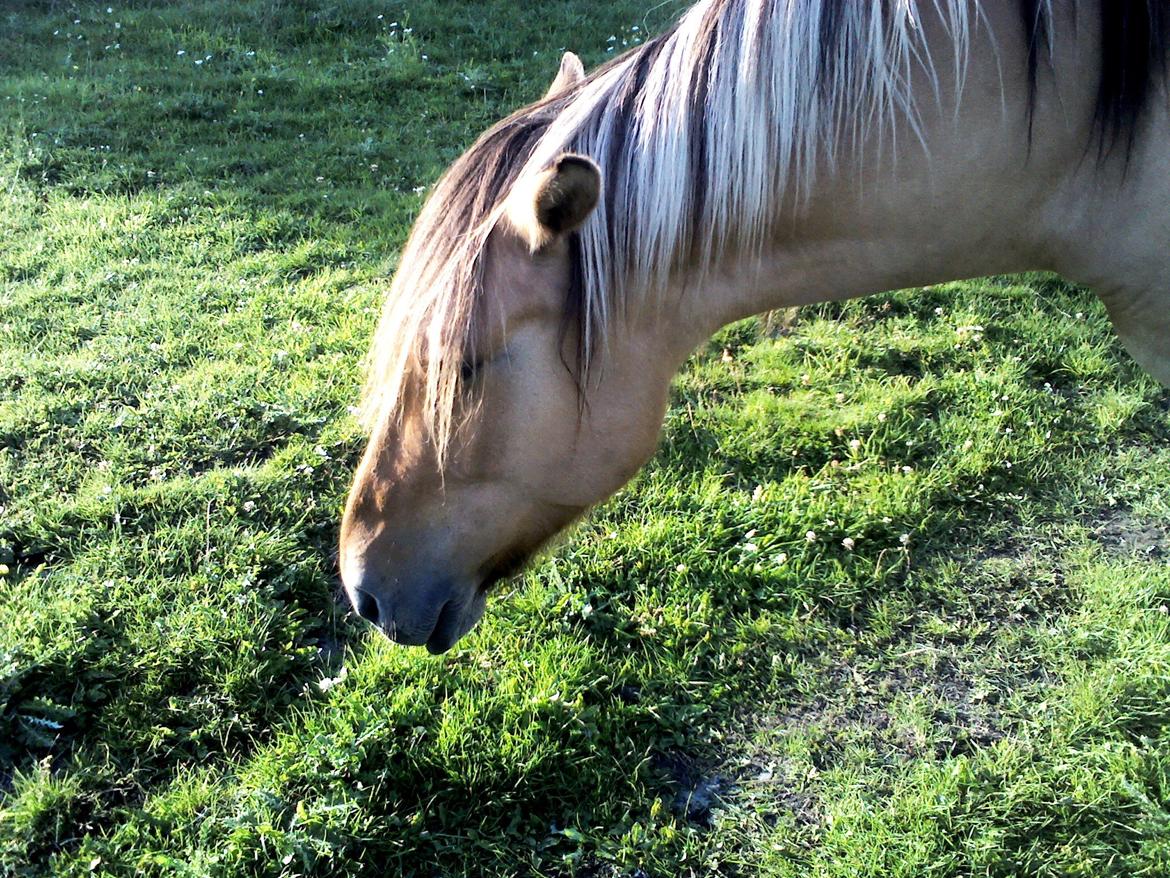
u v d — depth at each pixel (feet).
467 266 5.70
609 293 6.09
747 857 8.18
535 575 10.55
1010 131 6.05
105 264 16.58
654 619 10.19
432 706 9.22
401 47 25.85
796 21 5.88
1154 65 5.89
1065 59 5.94
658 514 11.40
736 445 12.48
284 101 23.18
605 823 8.50
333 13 28.09
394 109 22.88
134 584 10.41
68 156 20.26
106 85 23.80
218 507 11.50
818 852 8.19
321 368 13.94
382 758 8.76
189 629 9.84
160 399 13.30
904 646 10.07
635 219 6.00
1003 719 9.26
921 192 6.18
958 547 11.19
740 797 8.68
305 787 8.52
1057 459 12.38
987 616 10.36
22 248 17.07
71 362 13.91
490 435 6.14
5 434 12.50
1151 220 6.28
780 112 5.94
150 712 9.17
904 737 9.15
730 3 6.05
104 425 12.78
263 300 15.65
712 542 11.04
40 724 8.95
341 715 9.08
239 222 17.83
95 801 8.49
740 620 10.28
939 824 8.29
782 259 6.46
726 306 6.57
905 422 12.83
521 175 5.90
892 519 11.37
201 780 8.66
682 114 5.97
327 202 18.56
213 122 22.13
